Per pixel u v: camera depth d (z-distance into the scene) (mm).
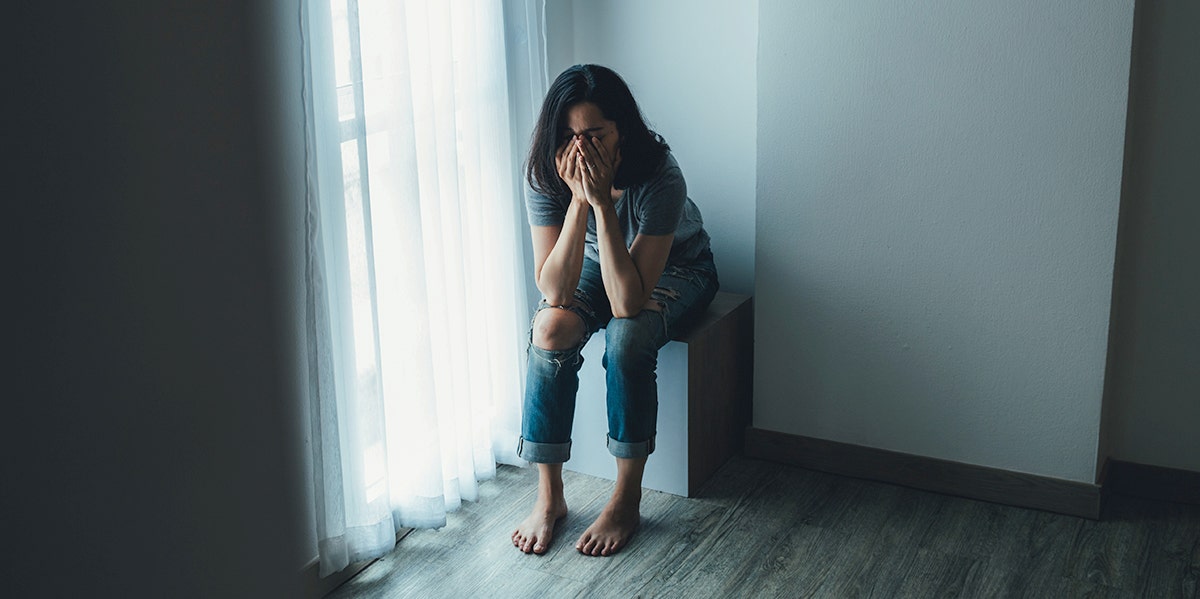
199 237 1792
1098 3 2172
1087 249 2303
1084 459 2412
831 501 2543
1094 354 2348
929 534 2379
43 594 1589
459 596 2184
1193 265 2350
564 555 2330
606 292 2367
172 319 1757
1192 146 2289
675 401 2516
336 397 2119
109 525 1686
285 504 2064
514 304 2668
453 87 2320
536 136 2299
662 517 2484
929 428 2566
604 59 2961
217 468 1888
